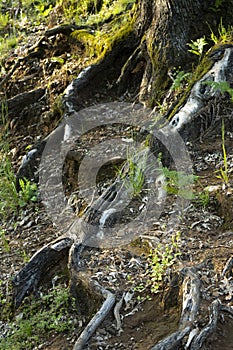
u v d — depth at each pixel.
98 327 4.69
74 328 5.02
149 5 7.68
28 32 9.95
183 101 6.64
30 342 5.05
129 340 4.57
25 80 8.72
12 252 6.32
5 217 6.93
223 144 6.05
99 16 8.89
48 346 4.95
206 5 7.41
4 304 5.60
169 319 4.65
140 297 4.88
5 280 5.89
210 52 6.95
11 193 7.07
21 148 7.82
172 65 7.29
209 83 6.39
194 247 5.21
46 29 9.77
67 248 5.66
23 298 5.54
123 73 7.81
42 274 5.64
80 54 8.47
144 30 7.78
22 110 8.27
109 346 4.55
